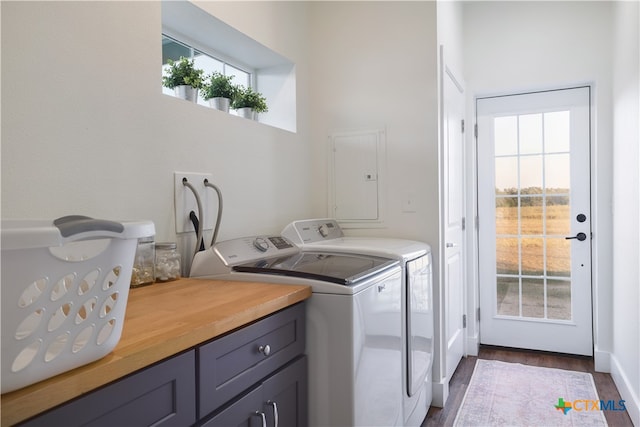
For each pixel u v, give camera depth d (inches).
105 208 54.5
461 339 121.5
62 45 49.4
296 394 54.4
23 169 45.6
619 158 101.1
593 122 119.6
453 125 112.9
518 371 113.1
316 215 107.2
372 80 101.7
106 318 29.5
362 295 58.0
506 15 124.7
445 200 101.6
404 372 74.3
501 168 131.6
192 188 66.3
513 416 89.5
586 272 121.9
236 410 43.3
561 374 110.7
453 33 114.3
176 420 36.1
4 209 43.9
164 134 63.5
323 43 106.7
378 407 62.6
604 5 114.0
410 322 74.8
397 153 99.2
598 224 113.0
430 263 92.5
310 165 107.0
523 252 129.4
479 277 133.4
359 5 103.2
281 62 99.4
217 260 64.2
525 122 128.7
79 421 28.0
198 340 37.7
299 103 102.3
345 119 104.3
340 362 55.3
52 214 48.3
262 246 74.0
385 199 100.4
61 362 26.7
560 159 125.0
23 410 24.0
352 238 99.7
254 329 46.5
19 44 45.1
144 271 58.6
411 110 98.0
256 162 85.5
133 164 58.4
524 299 129.6
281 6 95.4
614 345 107.7
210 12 73.9
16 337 23.8
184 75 72.5
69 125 50.1
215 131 74.1
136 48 59.1
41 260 24.4
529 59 122.0
